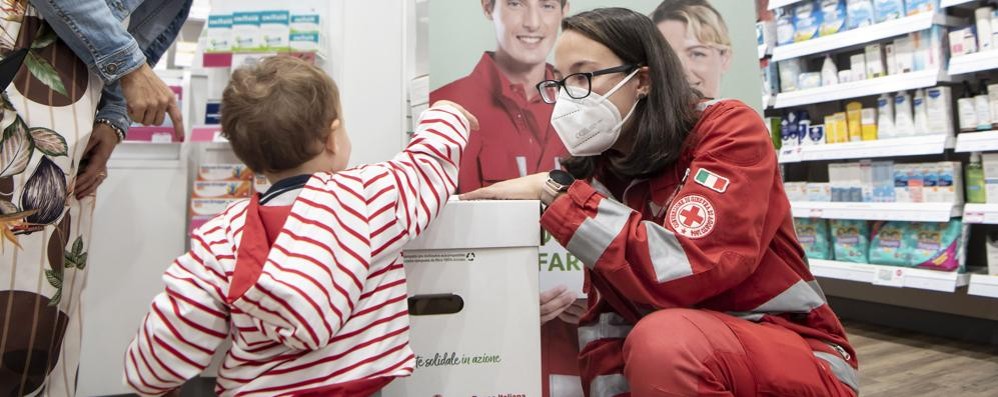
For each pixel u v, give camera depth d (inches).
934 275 114.3
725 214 39.9
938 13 114.9
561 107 48.6
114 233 86.3
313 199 34.6
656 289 40.7
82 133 42.6
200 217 88.0
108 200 86.2
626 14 48.1
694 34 77.0
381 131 86.2
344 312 33.1
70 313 44.8
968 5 118.3
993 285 106.1
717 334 38.1
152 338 32.5
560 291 70.7
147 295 87.4
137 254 87.1
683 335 37.5
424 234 40.5
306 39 85.4
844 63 147.6
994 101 107.7
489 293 41.9
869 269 125.3
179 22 55.3
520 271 42.4
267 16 85.6
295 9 88.0
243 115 37.7
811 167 154.9
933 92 116.5
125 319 86.4
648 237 40.6
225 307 33.7
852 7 128.6
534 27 75.1
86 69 43.4
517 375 42.1
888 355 109.0
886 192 124.6
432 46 75.4
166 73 92.4
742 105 45.6
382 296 35.9
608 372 47.4
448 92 75.1
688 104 47.5
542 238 53.1
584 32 47.6
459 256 41.5
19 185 38.5
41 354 40.1
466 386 41.5
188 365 32.8
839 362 41.2
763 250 42.1
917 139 117.3
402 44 86.8
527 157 74.5
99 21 41.4
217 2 86.5
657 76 46.4
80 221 46.2
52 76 40.8
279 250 32.8
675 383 36.9
